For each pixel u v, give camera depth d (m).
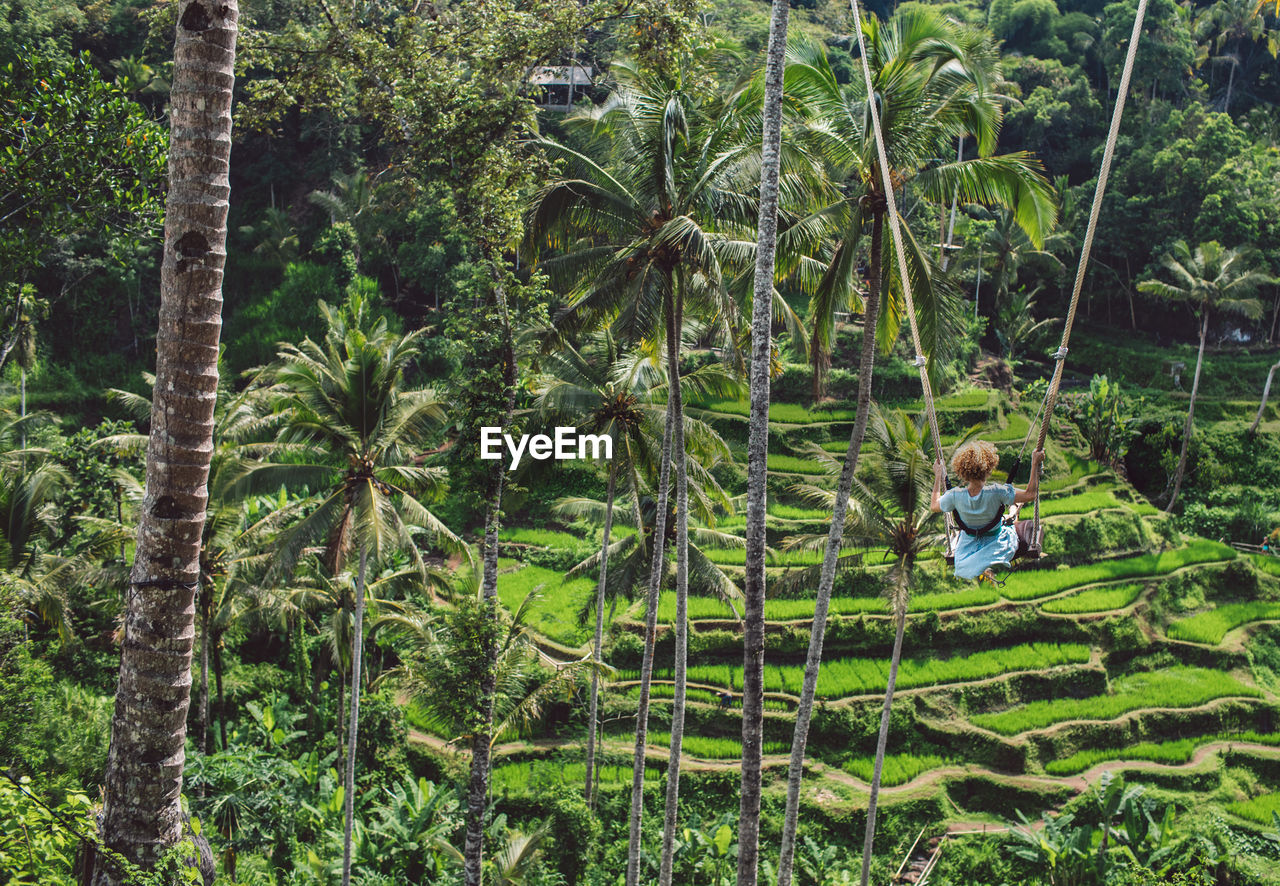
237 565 31.83
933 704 39.19
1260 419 65.12
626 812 32.97
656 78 22.52
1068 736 38.78
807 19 86.62
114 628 38.25
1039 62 84.44
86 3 69.75
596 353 29.91
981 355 67.81
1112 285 74.56
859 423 20.78
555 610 41.94
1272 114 85.00
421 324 64.38
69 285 61.53
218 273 8.45
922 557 28.78
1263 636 46.19
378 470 25.59
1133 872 31.30
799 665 40.94
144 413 40.59
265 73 62.53
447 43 23.91
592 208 22.52
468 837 24.25
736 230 22.08
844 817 33.84
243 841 30.12
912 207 47.47
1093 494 54.06
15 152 15.70
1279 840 33.91
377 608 34.50
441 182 23.98
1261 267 63.31
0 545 31.36
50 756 26.86
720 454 29.33
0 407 50.69
